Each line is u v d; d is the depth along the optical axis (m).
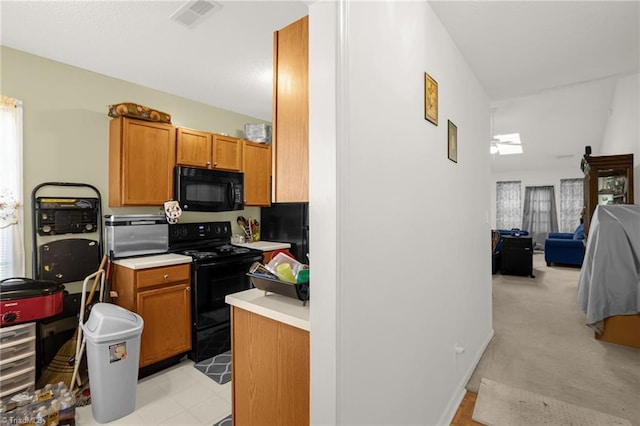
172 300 2.49
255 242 3.74
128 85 2.84
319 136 0.98
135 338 1.94
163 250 2.82
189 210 2.92
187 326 2.58
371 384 1.12
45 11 1.83
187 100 3.29
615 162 3.65
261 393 1.33
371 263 1.11
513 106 4.22
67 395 1.84
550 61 2.26
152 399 2.07
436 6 1.63
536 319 3.41
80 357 2.06
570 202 8.62
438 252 1.70
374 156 1.13
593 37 1.95
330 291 0.96
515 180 9.36
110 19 1.92
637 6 1.65
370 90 1.11
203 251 3.00
